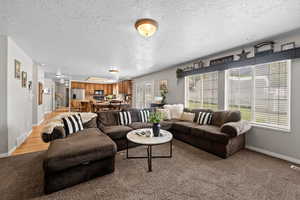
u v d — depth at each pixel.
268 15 1.80
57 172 1.56
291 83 2.36
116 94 9.66
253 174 1.95
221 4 1.58
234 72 3.24
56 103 10.21
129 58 3.88
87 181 1.75
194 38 2.53
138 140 2.12
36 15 1.81
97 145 1.83
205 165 2.21
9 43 2.52
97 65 4.76
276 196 1.53
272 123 2.63
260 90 2.80
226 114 3.03
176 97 4.91
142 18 1.87
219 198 1.50
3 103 2.43
